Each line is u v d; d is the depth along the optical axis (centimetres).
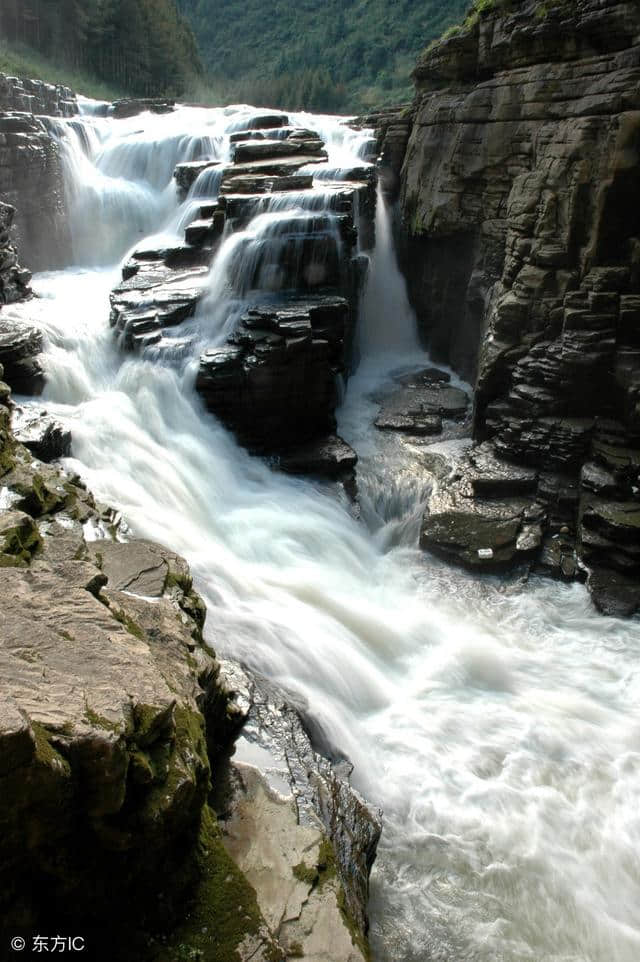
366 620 1005
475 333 1736
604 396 1285
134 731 381
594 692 954
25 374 1231
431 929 631
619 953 631
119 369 1370
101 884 378
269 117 2441
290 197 1625
